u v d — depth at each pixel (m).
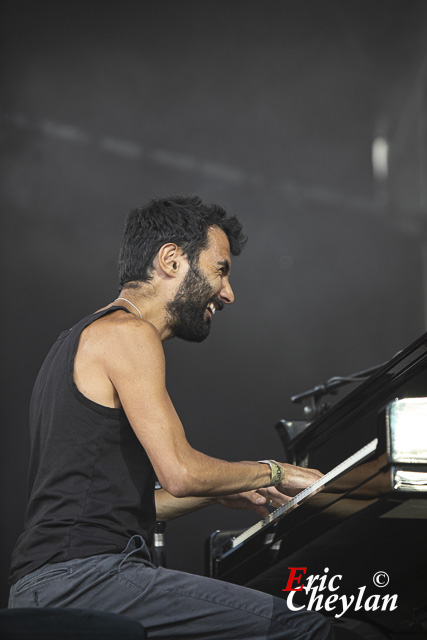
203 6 16.58
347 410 4.77
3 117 15.88
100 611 3.18
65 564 3.36
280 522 3.84
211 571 4.68
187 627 3.37
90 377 3.52
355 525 3.51
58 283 16.80
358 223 18.25
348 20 16.27
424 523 3.50
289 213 18.19
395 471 3.11
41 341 16.61
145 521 3.62
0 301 16.42
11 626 3.00
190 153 17.73
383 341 18.47
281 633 3.37
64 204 16.72
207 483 3.43
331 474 3.45
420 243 17.80
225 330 18.58
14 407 16.23
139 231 4.00
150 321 3.92
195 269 3.95
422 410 3.07
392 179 17.58
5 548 15.48
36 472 3.68
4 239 16.39
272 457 18.34
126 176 17.23
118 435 3.52
